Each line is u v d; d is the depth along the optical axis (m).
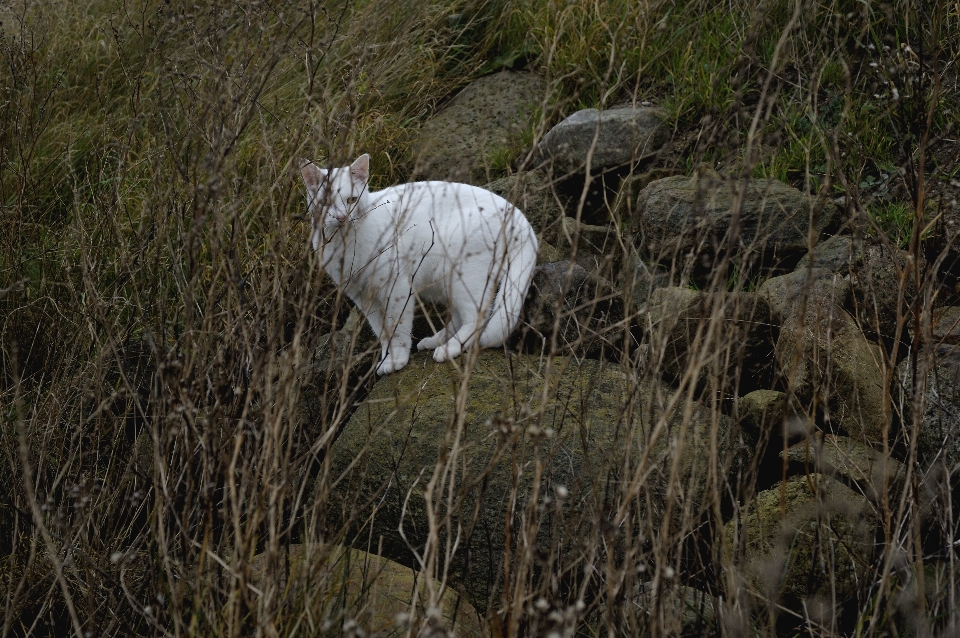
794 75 4.07
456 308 3.12
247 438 2.28
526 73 5.09
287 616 2.10
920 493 2.36
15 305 3.38
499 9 5.45
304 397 3.10
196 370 2.38
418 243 3.01
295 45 3.76
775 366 2.90
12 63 3.97
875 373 2.71
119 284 2.99
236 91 2.76
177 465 2.54
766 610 2.28
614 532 1.88
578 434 2.66
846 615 2.35
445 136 4.70
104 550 2.53
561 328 3.11
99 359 2.61
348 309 3.58
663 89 4.57
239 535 1.88
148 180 3.72
